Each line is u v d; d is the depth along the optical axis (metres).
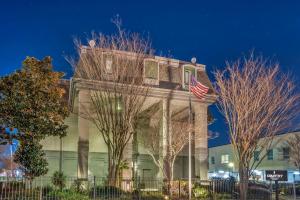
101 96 22.86
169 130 25.66
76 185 22.31
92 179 24.55
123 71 22.88
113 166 22.02
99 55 23.03
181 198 21.75
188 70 28.08
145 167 28.03
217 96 23.38
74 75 23.30
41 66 20.39
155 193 22.22
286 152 41.41
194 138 26.88
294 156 39.16
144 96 24.06
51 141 27.39
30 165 19.52
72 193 19.70
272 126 20.11
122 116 22.56
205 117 27.31
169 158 24.94
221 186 23.52
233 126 18.77
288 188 28.44
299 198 25.20
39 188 20.02
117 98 23.05
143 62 24.88
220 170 53.25
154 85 26.05
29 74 19.61
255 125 18.86
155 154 27.58
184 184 23.14
